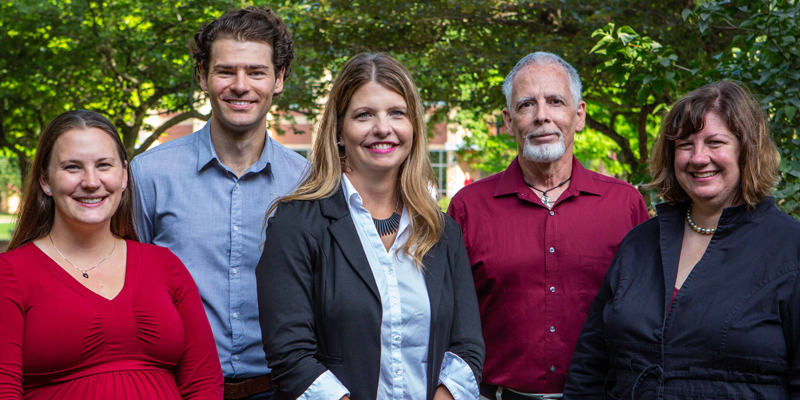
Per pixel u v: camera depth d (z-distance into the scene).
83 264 2.24
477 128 12.33
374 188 2.44
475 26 8.04
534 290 2.93
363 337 2.21
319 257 2.27
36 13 9.70
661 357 2.26
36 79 11.19
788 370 2.10
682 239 2.44
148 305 2.24
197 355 2.37
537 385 2.90
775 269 2.14
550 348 2.89
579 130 3.11
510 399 2.98
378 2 7.82
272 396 2.22
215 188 2.87
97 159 2.21
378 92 2.34
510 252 2.97
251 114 2.80
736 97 2.30
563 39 7.35
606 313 2.47
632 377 2.33
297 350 2.14
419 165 2.43
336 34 8.31
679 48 6.63
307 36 8.28
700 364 2.18
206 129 2.93
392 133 2.34
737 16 5.36
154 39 10.38
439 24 8.31
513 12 7.98
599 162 14.22
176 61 10.75
